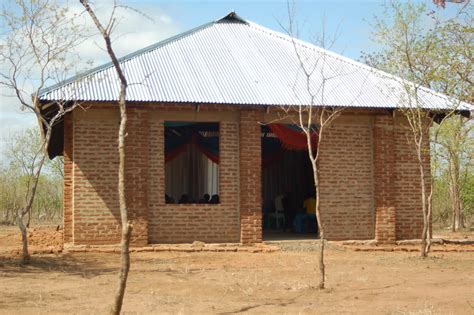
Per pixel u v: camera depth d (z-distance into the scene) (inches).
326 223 741.3
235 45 848.9
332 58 837.8
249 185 714.8
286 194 999.6
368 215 753.0
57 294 429.1
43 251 653.9
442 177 1332.4
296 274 525.0
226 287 458.9
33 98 613.0
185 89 709.3
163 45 818.2
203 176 852.6
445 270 554.6
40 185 1722.4
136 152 685.9
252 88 735.1
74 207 679.1
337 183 746.8
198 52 813.2
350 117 752.3
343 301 406.6
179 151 799.7
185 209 709.3
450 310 374.9
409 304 394.9
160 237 701.9
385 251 705.6
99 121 688.4
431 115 761.6
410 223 756.0
